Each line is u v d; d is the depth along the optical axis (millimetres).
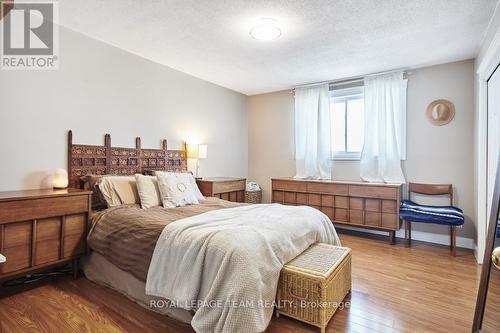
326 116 4289
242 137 5195
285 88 4785
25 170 2430
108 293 2117
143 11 2340
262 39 2787
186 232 1800
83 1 2211
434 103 3533
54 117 2611
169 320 1771
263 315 1494
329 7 2217
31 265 2035
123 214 2293
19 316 1787
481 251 2801
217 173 4629
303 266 1796
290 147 4820
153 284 1772
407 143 3730
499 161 1398
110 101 3057
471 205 3324
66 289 2176
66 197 2230
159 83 3602
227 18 2426
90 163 2879
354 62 3475
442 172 3502
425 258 2939
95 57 2904
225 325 1432
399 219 3346
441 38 2771
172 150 3797
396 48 3031
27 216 2002
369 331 1667
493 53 2309
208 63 3580
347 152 4270
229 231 1720
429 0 2111
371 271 2576
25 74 2426
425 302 2010
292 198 4242
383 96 3785
